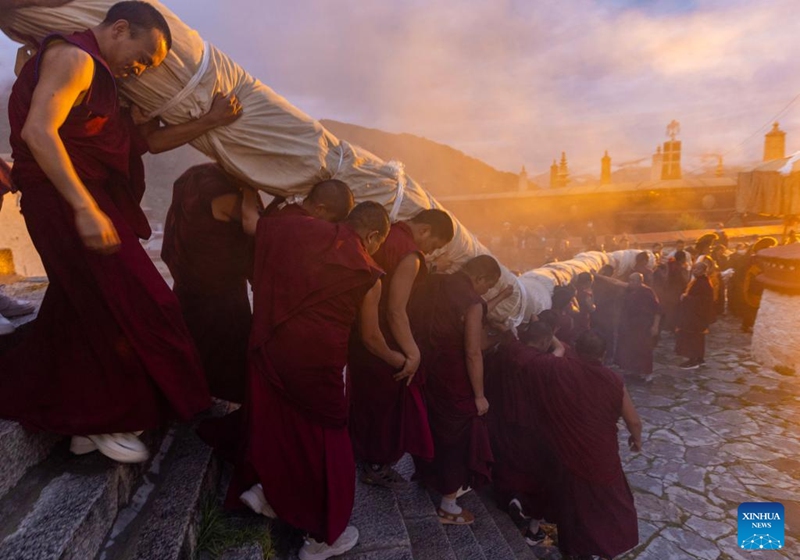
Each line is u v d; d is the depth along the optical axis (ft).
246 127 7.33
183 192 8.32
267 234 6.69
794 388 21.90
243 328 9.18
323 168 7.84
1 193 8.70
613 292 24.86
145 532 5.81
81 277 5.52
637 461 16.08
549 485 10.89
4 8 5.74
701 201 106.32
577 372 10.19
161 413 6.06
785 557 11.69
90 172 5.48
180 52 6.48
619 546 10.34
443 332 9.89
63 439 6.49
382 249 8.21
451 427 9.99
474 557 9.43
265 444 6.42
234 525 6.91
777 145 110.11
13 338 7.06
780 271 24.13
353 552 7.67
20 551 4.64
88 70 5.17
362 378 9.09
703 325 24.52
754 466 15.65
